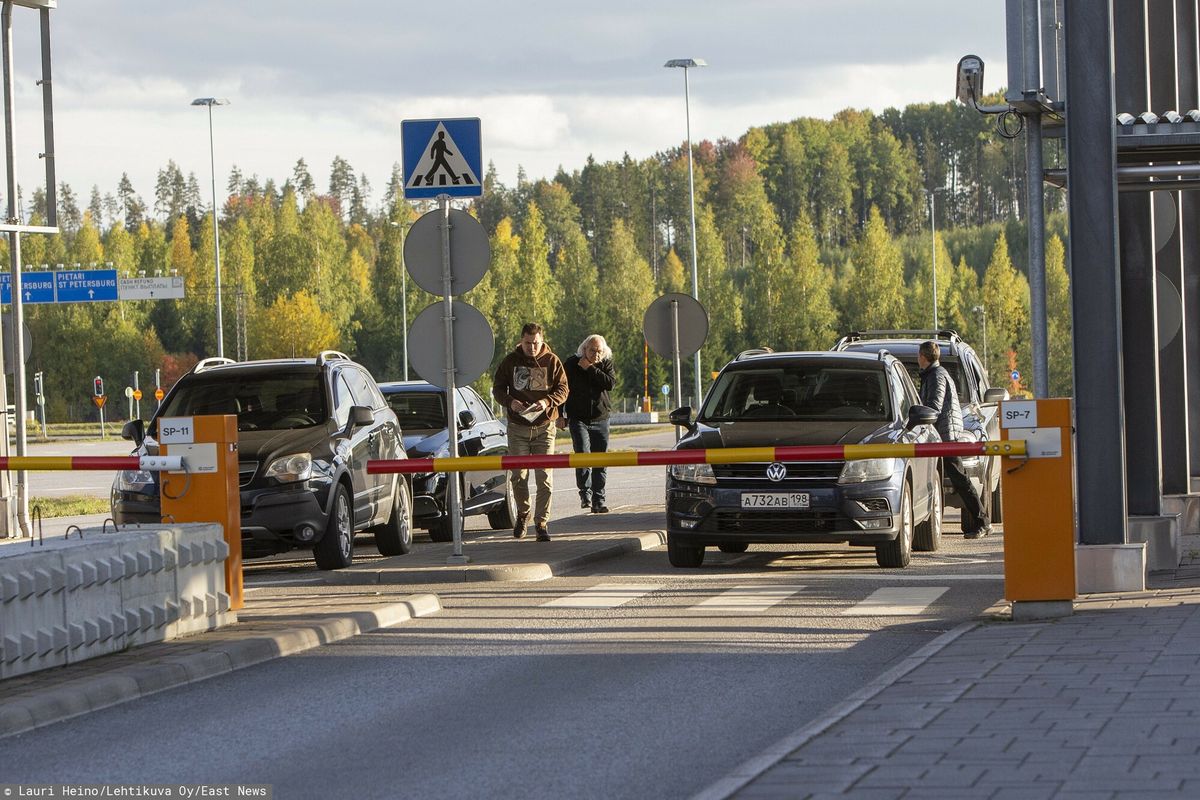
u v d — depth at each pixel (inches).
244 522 2054.6
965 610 1626.5
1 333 2984.7
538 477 2409.0
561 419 2464.3
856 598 1736.0
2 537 2947.8
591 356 3011.8
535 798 884.0
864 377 2196.1
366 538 2785.4
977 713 1014.4
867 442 1990.7
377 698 1198.3
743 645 1421.0
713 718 1101.1
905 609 1640.0
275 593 1829.5
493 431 2874.0
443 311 2111.2
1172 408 2091.5
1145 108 1847.9
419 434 2687.0
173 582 1439.5
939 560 2144.4
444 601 1776.6
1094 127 1611.7
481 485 2731.3
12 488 2982.3
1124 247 1792.6
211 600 1492.4
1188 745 895.1
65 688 1173.1
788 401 2165.4
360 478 2207.2
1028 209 1715.1
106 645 1338.6
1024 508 1440.7
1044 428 1434.5
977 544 2399.1
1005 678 1136.8
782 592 1796.3
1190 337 2466.8
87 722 1123.3
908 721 1000.2
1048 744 911.7
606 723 1090.1
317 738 1056.8
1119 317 1610.5
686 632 1505.9
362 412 2194.9
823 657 1352.1
